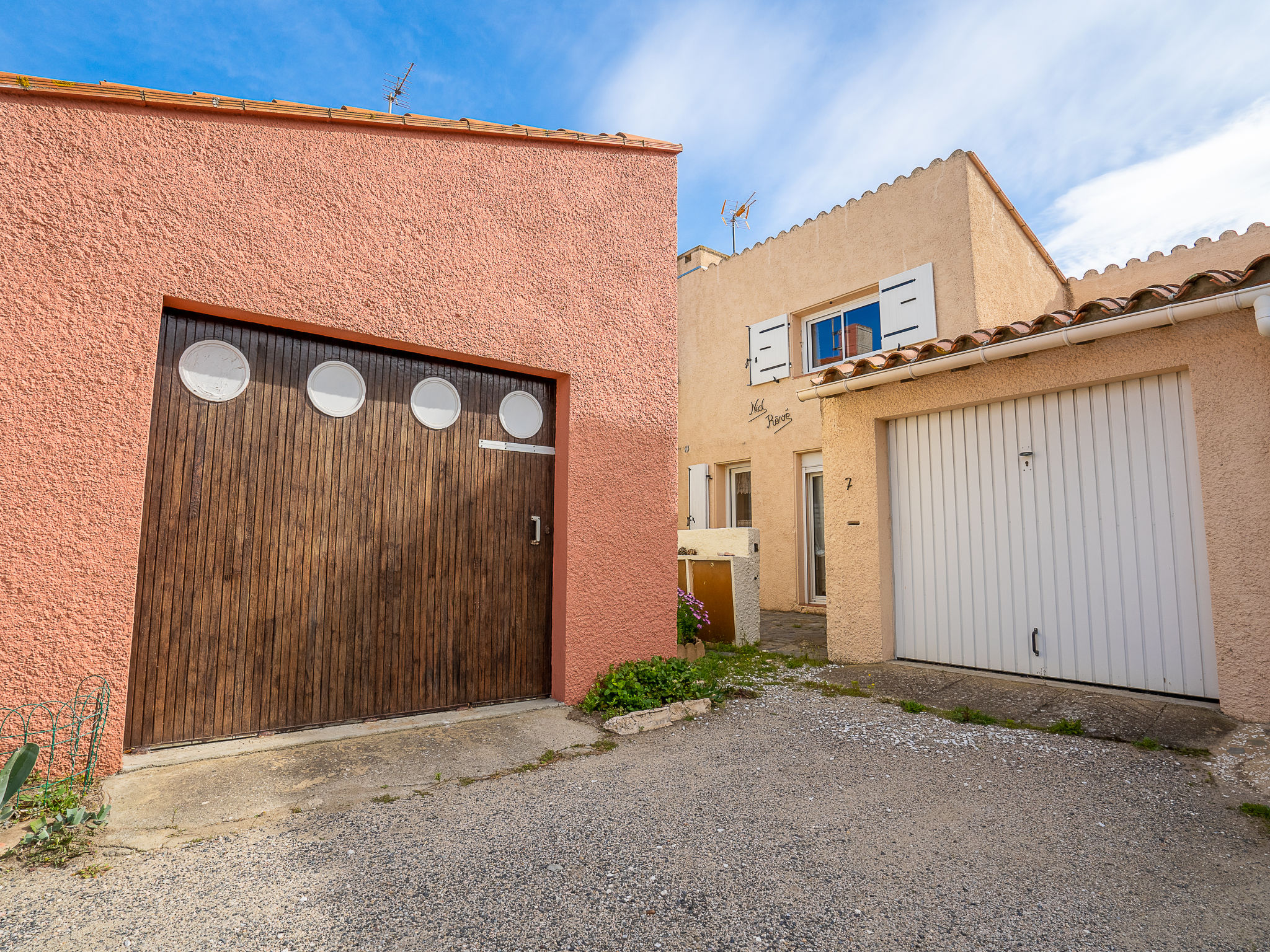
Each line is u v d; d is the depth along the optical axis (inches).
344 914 82.2
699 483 464.1
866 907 85.5
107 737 118.7
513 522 183.3
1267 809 113.1
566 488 186.4
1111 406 188.7
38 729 113.3
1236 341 161.0
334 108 150.6
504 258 178.2
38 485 115.6
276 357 148.8
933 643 225.9
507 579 180.9
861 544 240.2
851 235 387.5
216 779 120.7
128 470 123.4
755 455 431.2
